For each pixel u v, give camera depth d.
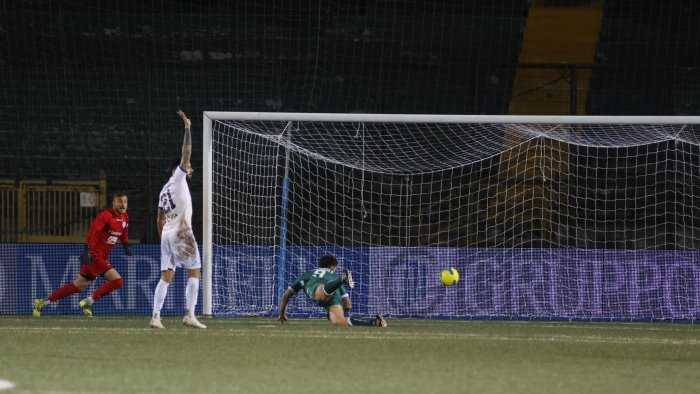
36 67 62.28
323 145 58.88
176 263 33.41
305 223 55.47
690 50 66.94
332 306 36.16
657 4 67.31
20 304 44.19
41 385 17.56
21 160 60.03
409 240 56.56
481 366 21.62
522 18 66.50
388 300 45.16
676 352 26.20
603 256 45.44
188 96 63.50
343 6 66.50
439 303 45.12
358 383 18.41
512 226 54.56
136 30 64.12
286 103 64.56
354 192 56.56
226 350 24.62
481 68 66.44
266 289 44.75
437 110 66.12
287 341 27.73
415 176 56.97
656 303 45.12
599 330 36.16
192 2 65.69
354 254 45.28
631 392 17.61
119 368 20.33
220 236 48.38
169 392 16.84
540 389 17.86
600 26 66.62
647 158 57.66
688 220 57.38
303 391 17.22
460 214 56.56
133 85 63.09
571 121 42.50
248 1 65.94
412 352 24.70
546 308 45.12
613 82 66.50
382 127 60.31
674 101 66.56
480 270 45.31
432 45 66.12
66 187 56.66
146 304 44.28
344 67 66.06
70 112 61.72
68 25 63.12
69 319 39.81
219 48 65.06
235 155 54.72
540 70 66.31
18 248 44.34
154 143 61.88
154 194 59.28
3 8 62.28
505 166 57.16
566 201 56.75
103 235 40.97
